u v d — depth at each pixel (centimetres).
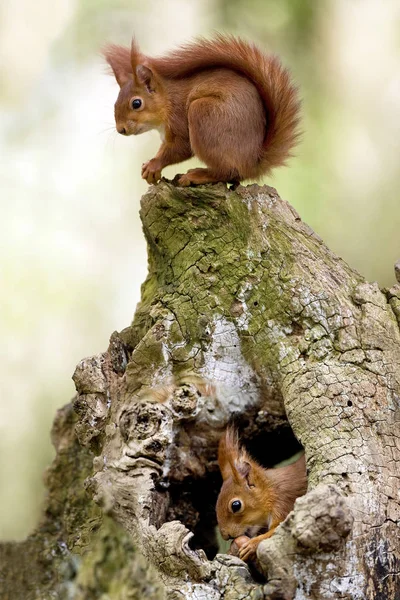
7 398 1550
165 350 764
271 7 1584
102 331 1630
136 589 702
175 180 859
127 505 717
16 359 1580
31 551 871
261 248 782
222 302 771
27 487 1481
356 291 771
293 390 721
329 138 1543
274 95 866
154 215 816
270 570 613
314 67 1577
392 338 746
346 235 1501
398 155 1544
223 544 897
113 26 1711
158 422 743
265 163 884
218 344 767
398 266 816
